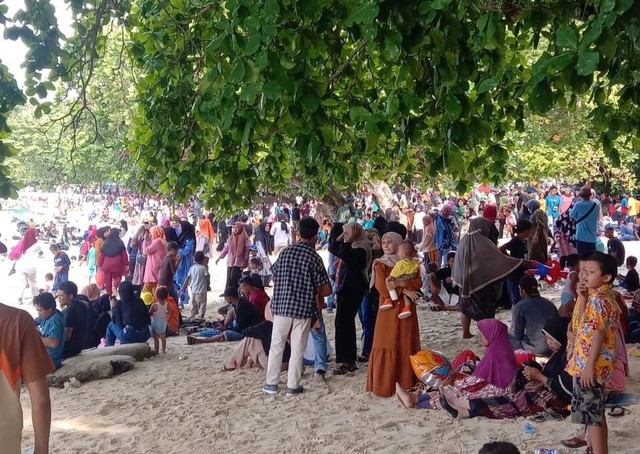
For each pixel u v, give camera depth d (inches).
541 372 250.5
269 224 909.8
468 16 198.4
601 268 177.5
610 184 1173.7
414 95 186.9
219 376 342.0
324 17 210.1
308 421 260.5
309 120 200.2
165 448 241.4
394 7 169.8
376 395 286.0
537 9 222.5
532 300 307.6
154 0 297.0
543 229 421.7
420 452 221.6
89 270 764.0
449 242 550.6
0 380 109.2
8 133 257.9
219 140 267.1
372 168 420.8
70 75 291.7
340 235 331.6
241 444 240.5
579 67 138.9
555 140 970.7
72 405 303.4
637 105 222.8
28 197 2763.3
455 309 478.9
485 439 228.4
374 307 346.3
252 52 172.9
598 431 178.7
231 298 462.0
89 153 1588.3
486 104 257.1
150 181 338.0
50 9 255.6
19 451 110.7
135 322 419.5
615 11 136.1
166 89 300.2
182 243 631.8
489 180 323.0
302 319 294.2
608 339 176.9
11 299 740.0
